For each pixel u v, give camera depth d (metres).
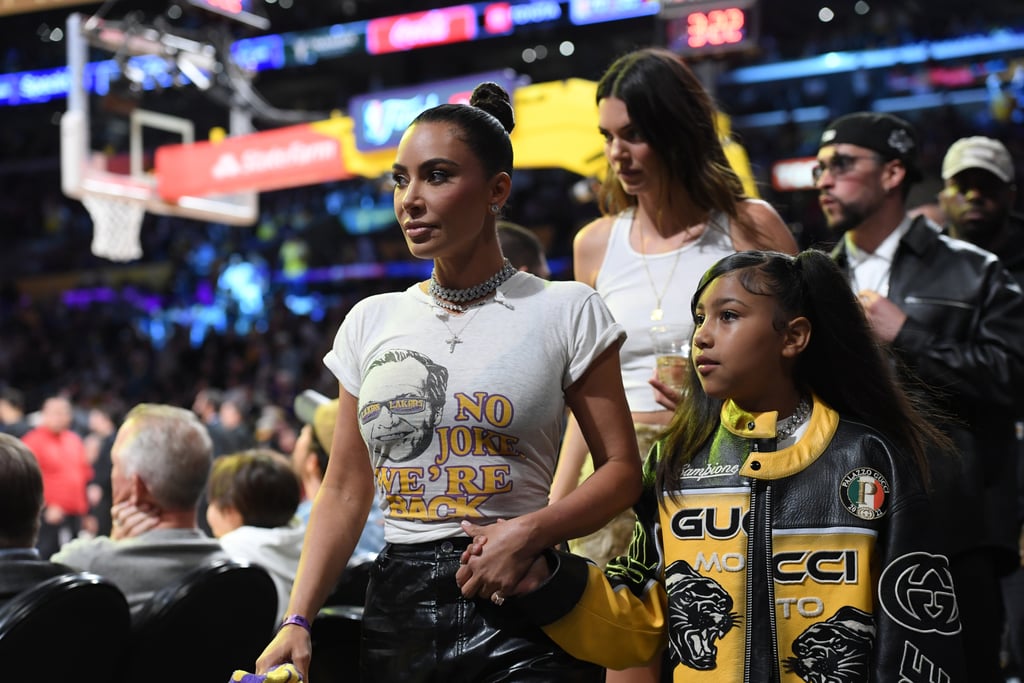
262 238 20.14
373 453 1.70
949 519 2.33
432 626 1.63
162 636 2.26
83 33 8.17
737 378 1.71
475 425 1.64
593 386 1.70
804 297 1.73
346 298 18.08
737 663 1.64
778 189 12.88
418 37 18.70
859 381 1.74
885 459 1.66
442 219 1.62
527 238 2.71
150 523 2.58
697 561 1.70
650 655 1.74
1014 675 3.65
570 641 1.64
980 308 2.48
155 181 8.06
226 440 7.64
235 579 2.39
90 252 20.42
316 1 20.20
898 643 1.57
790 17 18.73
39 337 17.81
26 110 22.47
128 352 17.11
